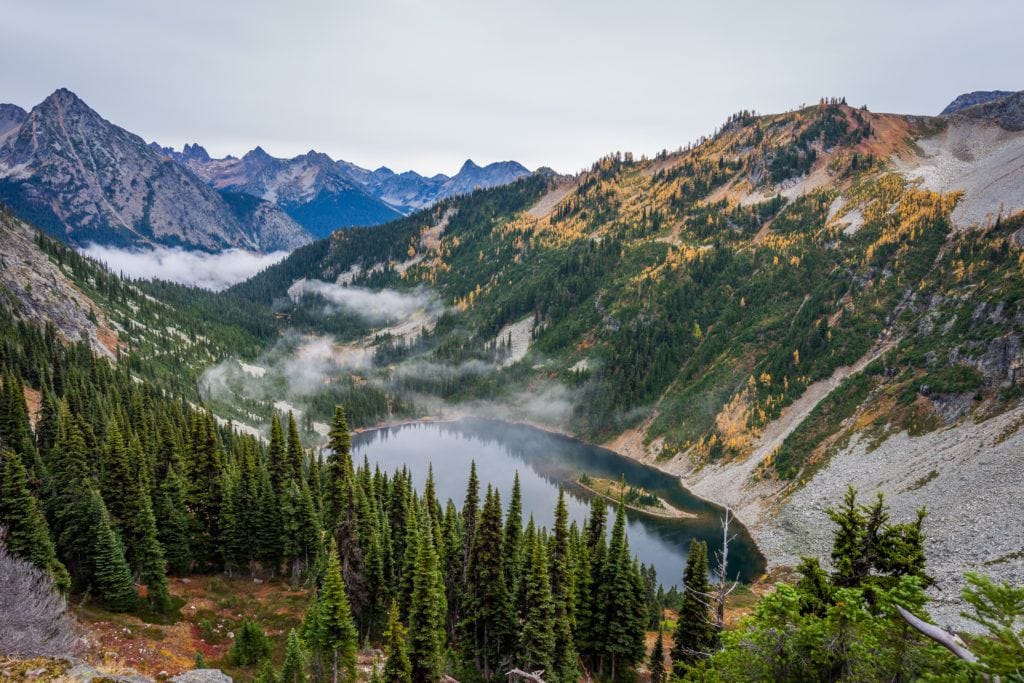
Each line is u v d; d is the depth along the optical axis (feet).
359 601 168.35
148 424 284.20
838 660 55.06
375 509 204.64
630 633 165.17
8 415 184.55
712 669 63.57
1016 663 37.29
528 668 126.82
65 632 85.92
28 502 140.67
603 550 175.22
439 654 124.88
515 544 171.94
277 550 205.57
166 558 188.75
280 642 160.56
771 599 60.03
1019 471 269.64
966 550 248.32
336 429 198.39
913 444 361.51
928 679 45.96
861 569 95.25
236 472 220.84
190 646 148.36
